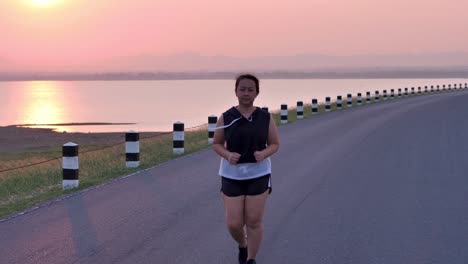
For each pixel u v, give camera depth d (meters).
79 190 11.38
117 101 156.25
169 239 7.67
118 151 20.00
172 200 10.18
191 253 7.05
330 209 9.30
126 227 8.32
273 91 187.00
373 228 8.15
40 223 8.62
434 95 64.62
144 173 13.38
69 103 149.75
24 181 13.68
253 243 6.28
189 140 21.81
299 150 16.83
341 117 31.22
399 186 11.18
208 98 167.12
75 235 7.91
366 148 17.06
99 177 13.00
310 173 12.77
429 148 16.91
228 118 6.12
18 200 10.85
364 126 24.73
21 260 6.81
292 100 104.88
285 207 9.47
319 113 35.62
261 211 6.18
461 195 10.34
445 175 12.38
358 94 46.72
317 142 18.84
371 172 12.83
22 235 7.95
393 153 15.91
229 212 6.21
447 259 6.77
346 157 15.25
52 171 15.16
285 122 28.03
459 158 14.88
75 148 11.70
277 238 7.67
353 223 8.42
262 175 6.15
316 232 7.95
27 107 124.81
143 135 36.91
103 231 8.10
